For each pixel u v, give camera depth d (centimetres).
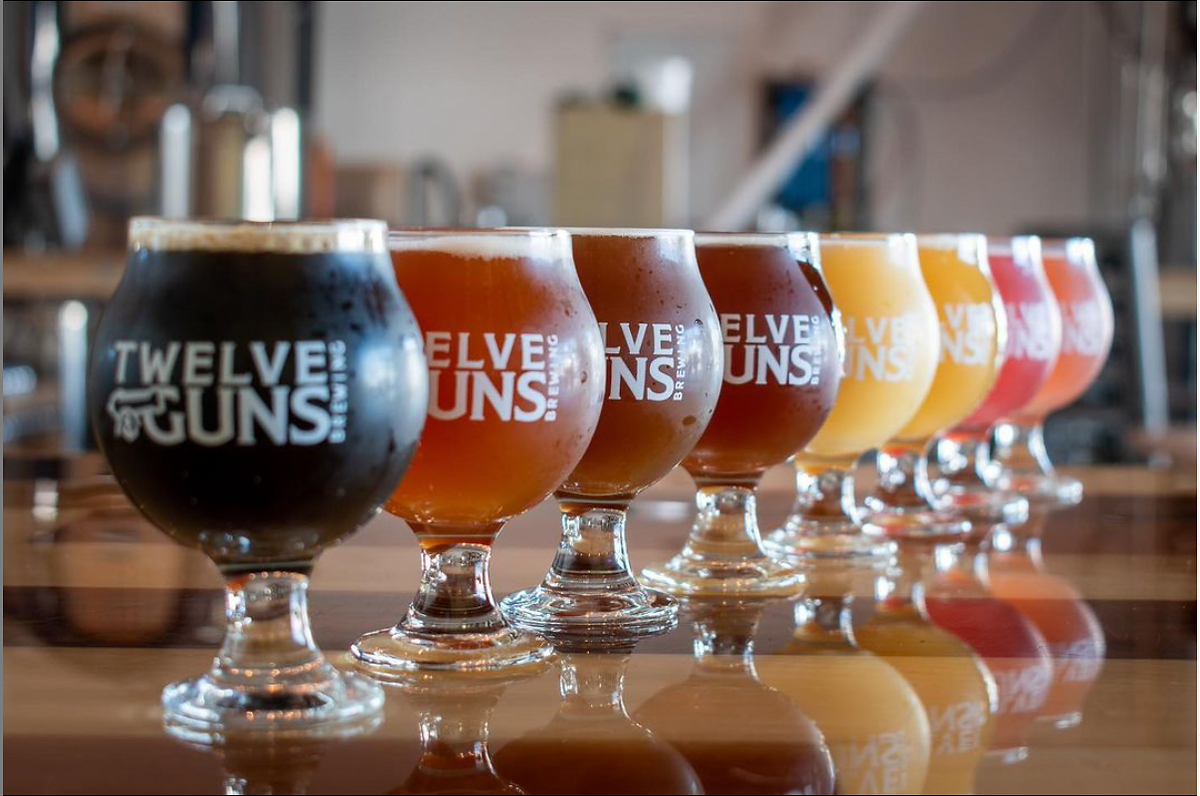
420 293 71
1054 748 60
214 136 388
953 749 59
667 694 67
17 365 354
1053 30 759
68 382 323
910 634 81
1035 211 770
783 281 93
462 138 771
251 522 60
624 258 82
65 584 93
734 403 92
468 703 65
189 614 84
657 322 81
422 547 76
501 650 73
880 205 772
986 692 68
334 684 64
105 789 53
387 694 67
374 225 63
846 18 764
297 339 59
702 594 92
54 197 392
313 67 545
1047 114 764
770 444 93
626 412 81
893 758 58
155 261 60
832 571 102
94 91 394
